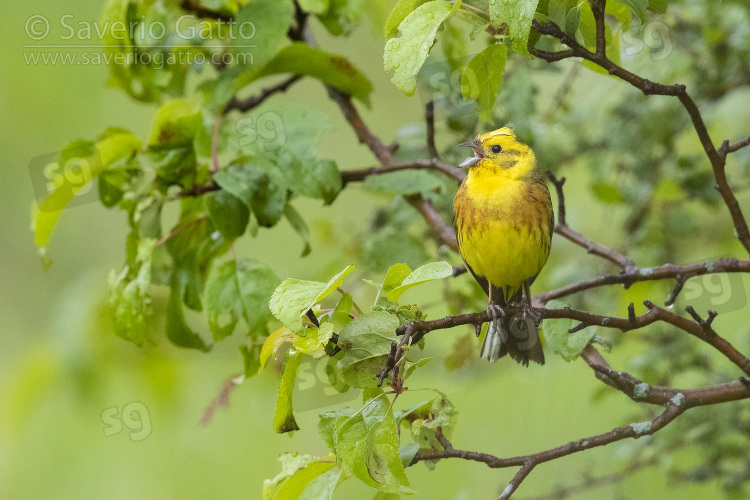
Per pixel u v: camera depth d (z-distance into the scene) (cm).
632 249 1094
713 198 1086
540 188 868
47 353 895
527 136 973
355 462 491
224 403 761
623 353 1305
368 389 544
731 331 1304
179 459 1435
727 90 1085
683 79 1130
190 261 804
